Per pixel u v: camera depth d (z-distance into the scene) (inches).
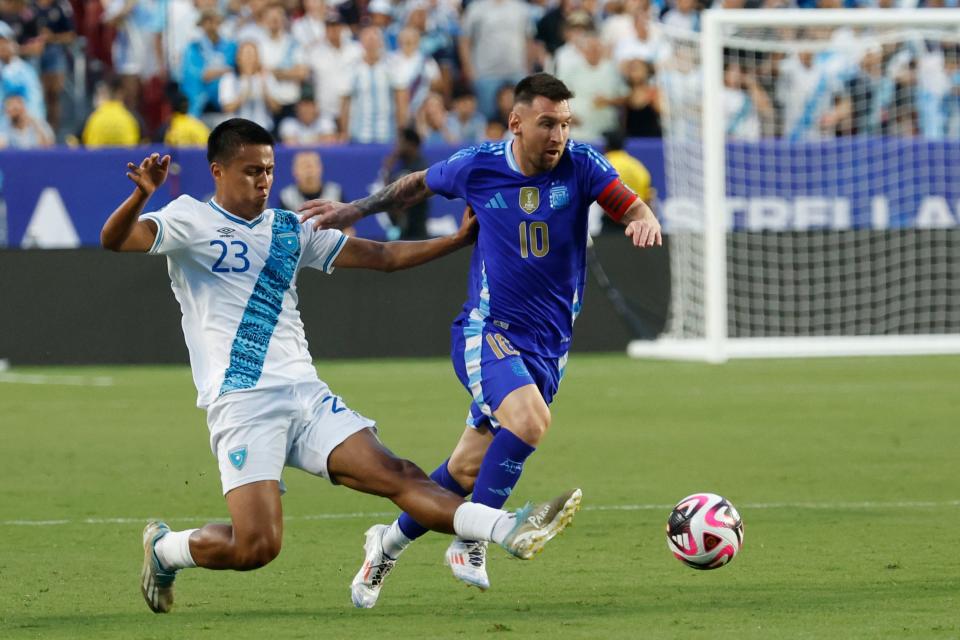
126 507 1156.5
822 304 2559.1
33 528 1061.1
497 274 857.5
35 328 2340.1
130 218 729.0
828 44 2551.7
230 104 2672.2
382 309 2443.4
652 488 1235.2
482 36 2856.8
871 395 1961.1
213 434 749.9
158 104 2721.5
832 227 2568.9
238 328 753.0
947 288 2593.5
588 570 892.0
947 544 968.9
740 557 927.0
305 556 949.2
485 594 823.7
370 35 2741.1
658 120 2802.7
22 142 2583.7
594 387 2058.3
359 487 737.0
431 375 2197.3
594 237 2524.6
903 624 722.2
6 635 716.0
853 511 1112.8
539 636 704.4
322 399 757.3
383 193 875.4
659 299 2546.8
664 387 2058.3
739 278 2529.5
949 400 1900.8
